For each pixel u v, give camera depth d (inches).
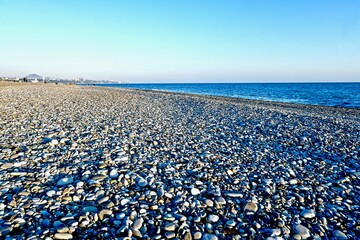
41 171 217.5
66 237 134.7
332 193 199.2
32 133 344.2
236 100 1246.3
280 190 203.5
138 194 186.5
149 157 270.7
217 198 183.8
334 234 147.7
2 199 168.9
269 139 383.9
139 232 141.5
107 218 155.0
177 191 193.2
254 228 152.3
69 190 185.0
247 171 242.7
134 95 1306.6
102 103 803.4
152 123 482.3
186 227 149.0
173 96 1364.4
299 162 273.4
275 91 2878.9
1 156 247.0
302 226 153.1
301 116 650.8
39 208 161.2
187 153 291.7
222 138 381.1
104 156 262.8
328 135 420.5
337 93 2420.0
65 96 990.4
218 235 144.6
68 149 283.7
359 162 280.2
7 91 1031.6
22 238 131.3
